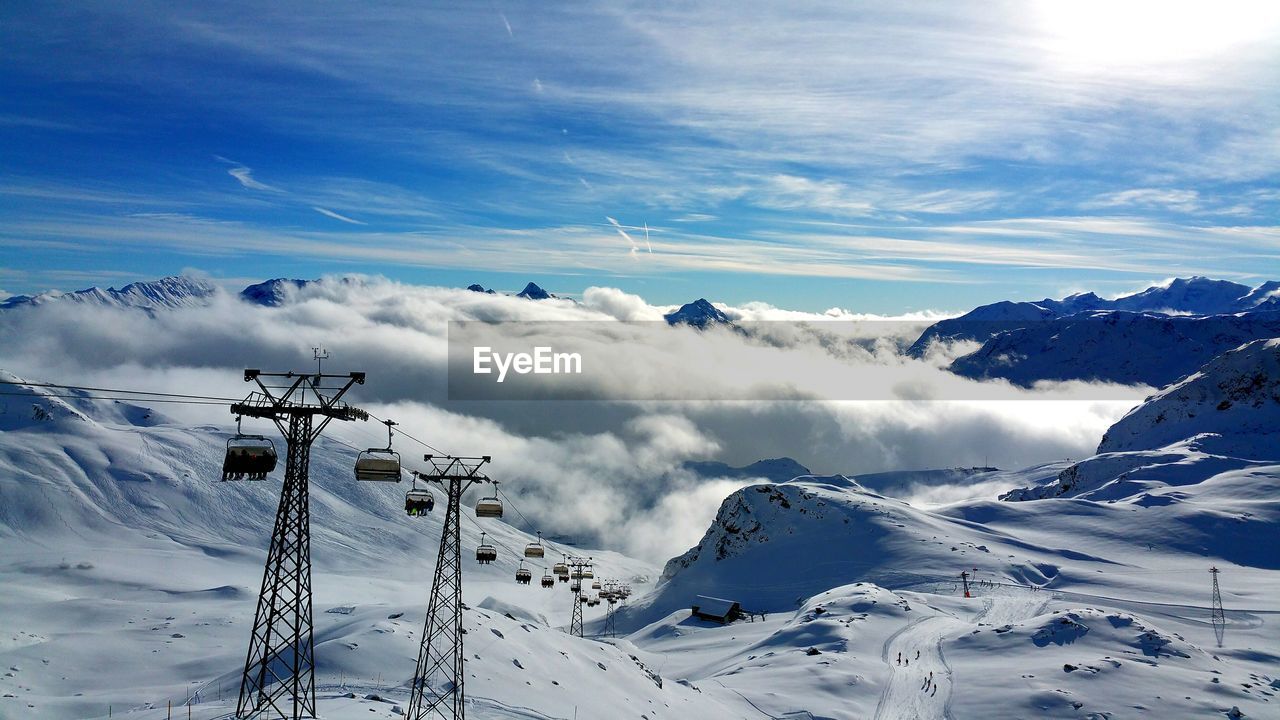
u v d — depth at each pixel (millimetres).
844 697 80312
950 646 98938
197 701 54125
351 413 33344
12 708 63438
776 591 177625
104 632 114000
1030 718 71500
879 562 174375
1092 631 95500
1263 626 115500
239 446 31250
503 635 69062
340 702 48094
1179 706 72562
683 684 81750
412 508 47719
